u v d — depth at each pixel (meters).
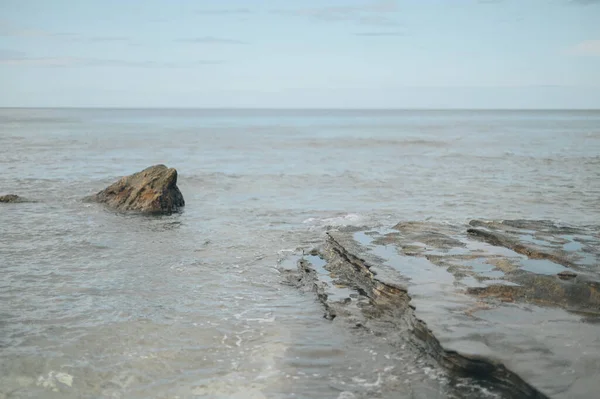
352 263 12.25
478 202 23.09
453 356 7.57
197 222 19.22
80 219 19.31
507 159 41.50
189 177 30.16
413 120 179.38
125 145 54.16
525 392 6.75
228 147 53.44
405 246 13.00
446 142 61.84
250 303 11.15
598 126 114.69
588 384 6.62
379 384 7.61
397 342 8.91
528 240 12.87
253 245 16.02
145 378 7.90
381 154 46.66
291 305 11.02
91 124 117.44
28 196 23.69
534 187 27.16
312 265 13.23
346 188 27.39
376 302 10.36
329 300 10.75
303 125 124.44
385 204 22.84
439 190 26.53
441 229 14.97
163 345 9.02
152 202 20.84
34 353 8.66
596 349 7.52
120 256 14.68
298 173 32.97
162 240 16.53
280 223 19.12
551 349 7.55
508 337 7.94
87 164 36.28
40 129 89.31
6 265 13.59
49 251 15.02
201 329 9.71
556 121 158.00
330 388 7.53
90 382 7.78
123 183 22.36
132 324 9.91
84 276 12.84
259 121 161.38
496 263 11.32
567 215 20.03
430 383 7.52
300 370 8.10
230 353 8.72
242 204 22.94
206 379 7.85
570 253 11.59
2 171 31.94
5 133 75.06
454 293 9.71
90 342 9.11
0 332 9.45
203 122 146.38
